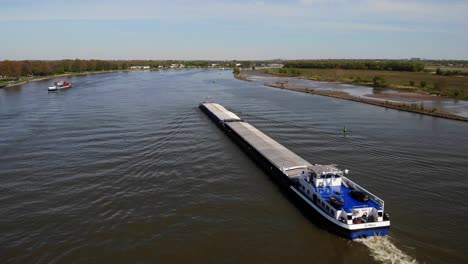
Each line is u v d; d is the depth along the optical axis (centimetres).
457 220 3819
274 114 10250
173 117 9700
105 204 4225
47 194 4509
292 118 9612
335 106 11825
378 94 14938
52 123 8731
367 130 8094
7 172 5278
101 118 9388
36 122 8869
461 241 3416
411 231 3594
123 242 3428
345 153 6256
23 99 13250
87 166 5522
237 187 4766
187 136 7544
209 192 4591
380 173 5238
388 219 3494
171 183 4872
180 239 3478
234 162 5822
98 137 7325
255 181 4997
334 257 3181
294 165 5034
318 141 7119
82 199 4359
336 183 4091
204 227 3706
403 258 3147
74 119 9244
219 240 3462
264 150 5838
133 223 3781
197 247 3341
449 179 4988
